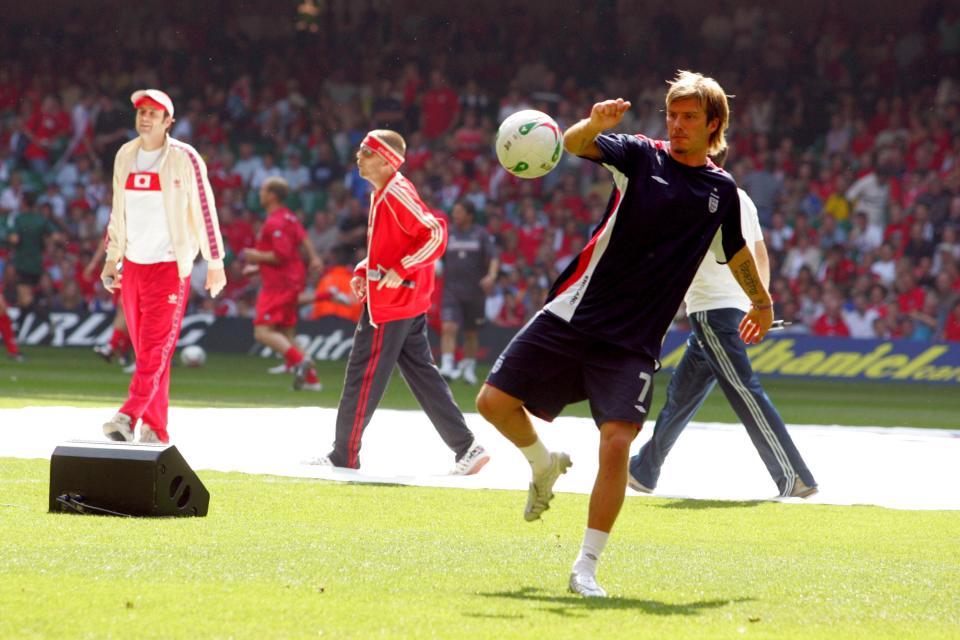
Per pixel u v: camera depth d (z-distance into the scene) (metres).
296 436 42.19
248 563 20.23
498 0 131.88
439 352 92.81
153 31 135.75
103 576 18.77
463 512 27.55
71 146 125.81
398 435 43.84
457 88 130.75
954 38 120.31
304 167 119.56
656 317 20.59
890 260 96.62
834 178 106.94
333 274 97.00
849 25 124.25
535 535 24.84
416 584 19.12
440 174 114.75
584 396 21.44
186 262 37.50
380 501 28.77
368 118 125.94
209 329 100.12
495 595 18.55
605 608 17.88
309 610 16.89
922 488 33.31
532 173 21.72
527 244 105.19
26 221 103.06
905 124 114.19
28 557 20.11
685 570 21.23
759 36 125.56
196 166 37.56
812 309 95.12
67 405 52.41
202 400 57.72
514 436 21.81
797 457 31.16
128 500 24.77
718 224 20.88
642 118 124.44
